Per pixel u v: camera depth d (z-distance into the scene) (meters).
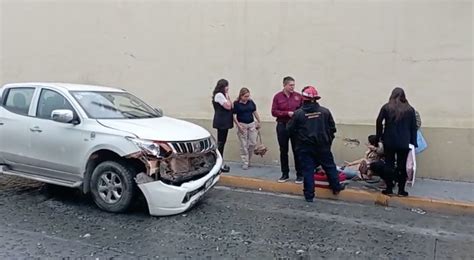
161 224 5.77
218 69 9.80
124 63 10.62
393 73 8.48
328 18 8.83
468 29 8.00
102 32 10.77
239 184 8.15
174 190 5.95
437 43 8.19
